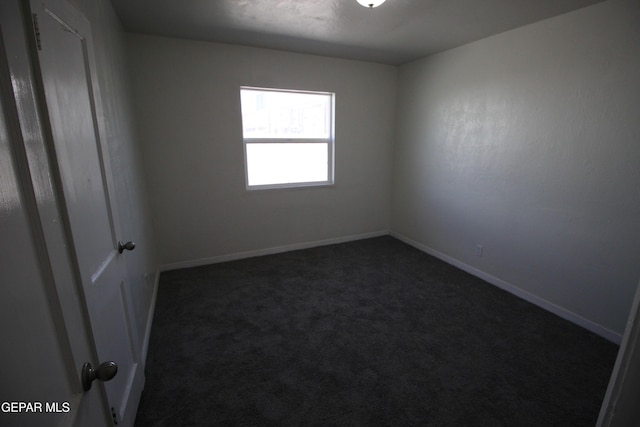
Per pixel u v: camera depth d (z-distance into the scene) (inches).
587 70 87.7
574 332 92.4
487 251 124.3
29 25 29.5
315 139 155.3
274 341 88.2
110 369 33.3
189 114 126.2
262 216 149.1
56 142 33.2
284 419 63.5
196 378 74.4
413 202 162.1
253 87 134.3
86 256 39.6
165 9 91.7
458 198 135.1
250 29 109.3
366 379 74.4
